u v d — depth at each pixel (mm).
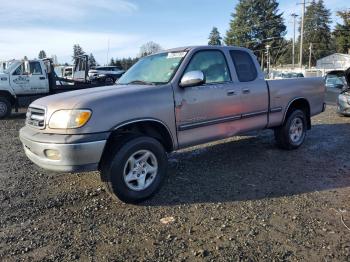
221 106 5754
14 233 4023
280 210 4520
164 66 5578
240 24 87812
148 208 4633
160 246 3709
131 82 5652
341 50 79938
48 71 15930
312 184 5441
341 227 4066
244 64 6355
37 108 4738
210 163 6531
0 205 4777
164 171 5004
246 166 6348
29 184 5570
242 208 4590
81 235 3963
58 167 4391
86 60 19328
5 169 6402
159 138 5109
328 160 6727
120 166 4543
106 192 5160
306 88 7508
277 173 5961
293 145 7375
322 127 10422
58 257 3539
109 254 3580
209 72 5742
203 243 3752
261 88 6457
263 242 3756
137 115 4730
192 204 4734
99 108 4438
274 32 86875
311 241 3768
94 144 4352
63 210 4617
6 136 9922
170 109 5086
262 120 6570
